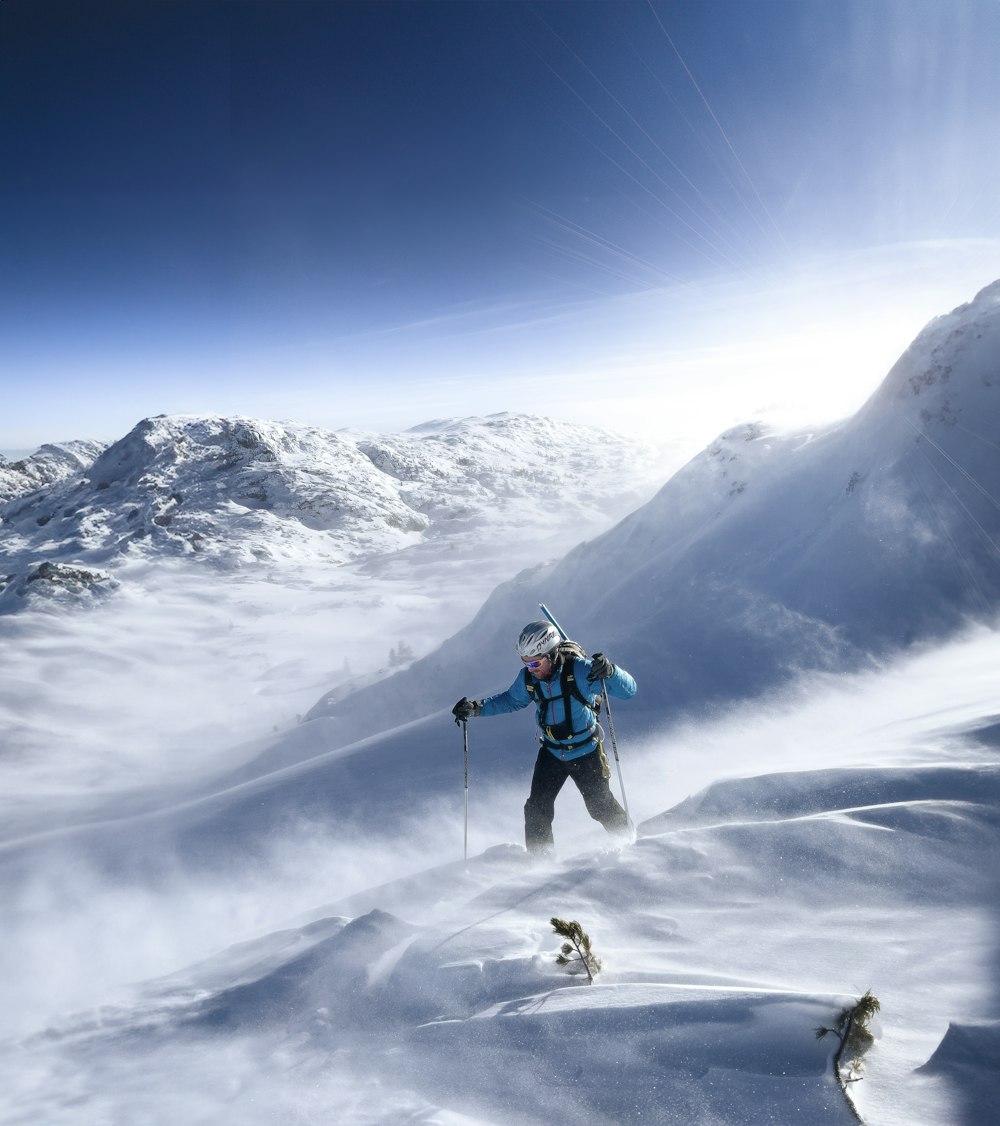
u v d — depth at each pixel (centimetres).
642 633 1692
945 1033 203
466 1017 242
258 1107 211
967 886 290
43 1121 215
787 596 1568
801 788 408
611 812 498
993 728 472
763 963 256
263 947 339
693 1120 180
